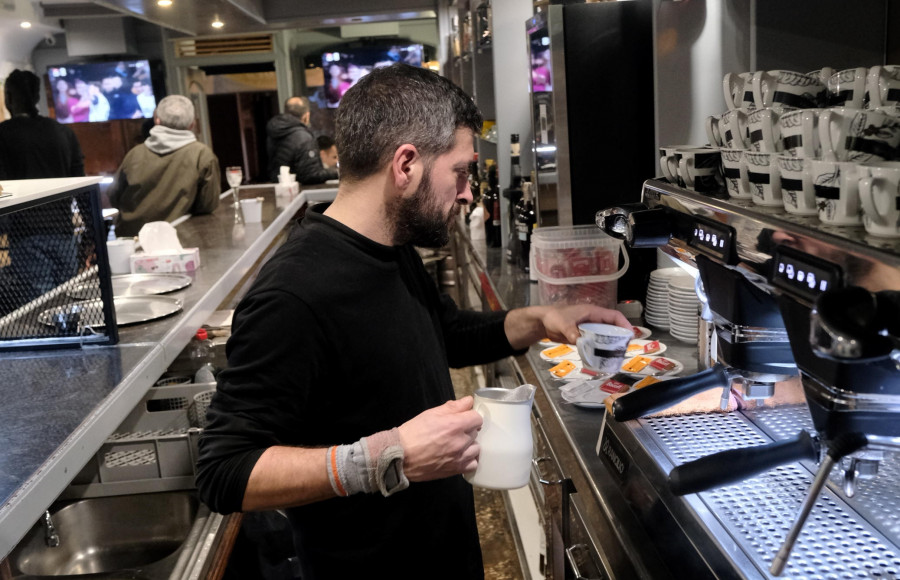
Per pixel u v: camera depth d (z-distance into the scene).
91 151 9.20
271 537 2.22
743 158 1.23
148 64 9.02
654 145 2.72
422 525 1.41
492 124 4.82
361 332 1.29
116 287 2.66
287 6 7.31
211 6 4.71
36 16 7.79
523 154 3.83
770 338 1.21
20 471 1.31
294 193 5.67
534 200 3.18
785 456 1.04
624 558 1.30
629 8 2.63
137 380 1.83
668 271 2.48
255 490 1.15
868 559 1.02
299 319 1.24
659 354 2.18
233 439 1.19
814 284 0.92
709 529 1.10
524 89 3.78
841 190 0.95
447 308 1.76
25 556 1.87
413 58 9.82
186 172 4.63
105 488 1.98
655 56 2.48
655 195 1.54
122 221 4.71
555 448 1.87
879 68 1.16
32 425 1.53
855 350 0.75
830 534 1.08
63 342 2.02
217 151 9.65
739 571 1.00
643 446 1.35
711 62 2.15
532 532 2.60
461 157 1.34
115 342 2.05
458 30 6.02
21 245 2.02
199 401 2.06
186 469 1.97
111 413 1.65
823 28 1.88
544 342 2.38
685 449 1.34
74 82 8.98
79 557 2.00
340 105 1.36
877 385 0.88
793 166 1.06
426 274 1.64
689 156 1.39
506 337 1.72
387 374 1.33
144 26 9.24
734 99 1.46
